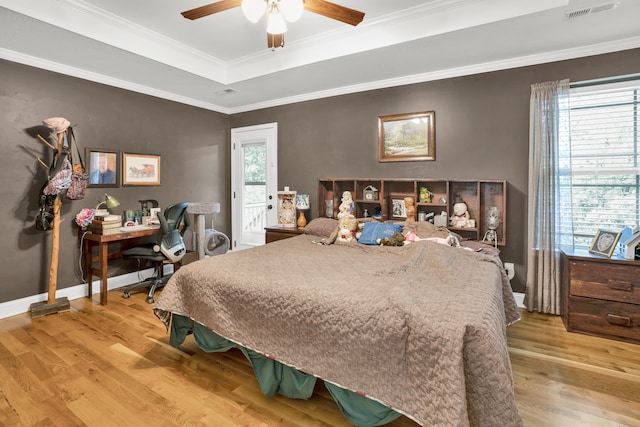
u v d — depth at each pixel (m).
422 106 3.69
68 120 3.43
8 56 3.00
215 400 1.86
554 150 3.01
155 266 3.90
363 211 4.09
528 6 2.36
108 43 2.86
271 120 4.82
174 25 2.99
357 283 1.89
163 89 4.21
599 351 2.39
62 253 3.46
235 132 5.21
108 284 3.85
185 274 2.24
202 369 2.18
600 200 3.07
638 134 2.90
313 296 1.72
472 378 1.29
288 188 4.43
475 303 1.55
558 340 2.57
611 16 2.41
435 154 3.64
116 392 1.93
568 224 3.02
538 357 2.32
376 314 1.52
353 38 3.08
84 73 3.52
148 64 3.34
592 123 3.05
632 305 2.50
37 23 2.48
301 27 3.02
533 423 1.66
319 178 4.40
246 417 1.73
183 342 2.53
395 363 1.44
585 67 2.96
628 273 2.50
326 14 2.11
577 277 2.68
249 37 3.22
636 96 2.89
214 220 5.08
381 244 3.10
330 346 1.61
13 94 3.06
